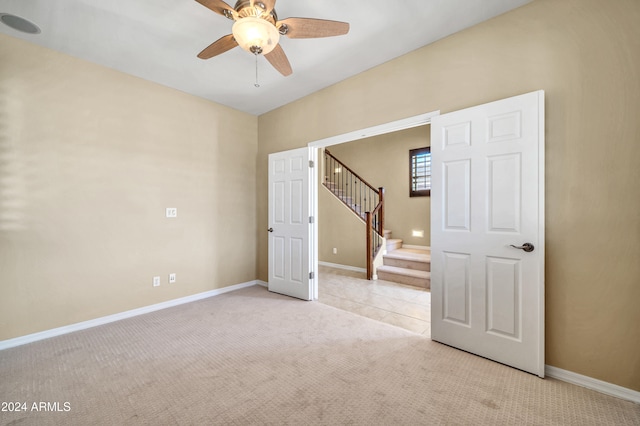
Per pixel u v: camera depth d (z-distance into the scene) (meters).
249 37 1.57
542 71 1.93
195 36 2.36
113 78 2.89
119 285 2.91
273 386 1.80
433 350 2.26
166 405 1.62
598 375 1.75
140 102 3.08
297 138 3.70
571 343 1.83
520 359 1.95
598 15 1.74
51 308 2.51
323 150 6.37
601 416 1.53
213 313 3.08
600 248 1.74
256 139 4.31
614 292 1.70
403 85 2.66
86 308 2.70
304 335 2.54
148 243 3.14
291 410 1.58
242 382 1.84
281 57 2.06
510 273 1.99
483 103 2.19
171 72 2.97
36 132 2.44
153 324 2.78
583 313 1.80
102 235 2.81
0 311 2.27
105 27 2.23
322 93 3.38
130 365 2.04
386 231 5.75
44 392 1.74
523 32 2.01
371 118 2.91
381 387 1.78
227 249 3.92
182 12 2.07
